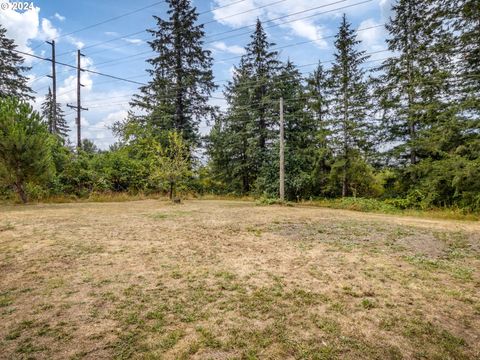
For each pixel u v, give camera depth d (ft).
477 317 9.55
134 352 7.44
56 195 50.44
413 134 49.06
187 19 68.59
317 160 57.93
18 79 84.58
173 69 68.85
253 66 69.67
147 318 9.18
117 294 10.89
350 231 22.90
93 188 55.62
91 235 20.16
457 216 33.58
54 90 66.28
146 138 68.64
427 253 16.90
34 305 9.94
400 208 43.86
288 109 67.05
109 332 8.35
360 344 7.93
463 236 21.29
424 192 43.80
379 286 11.95
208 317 9.29
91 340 7.95
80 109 65.05
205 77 70.33
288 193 57.82
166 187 55.52
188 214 32.07
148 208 38.40
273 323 8.98
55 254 15.58
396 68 50.01
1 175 39.22
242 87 69.00
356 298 10.83
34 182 42.42
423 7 45.83
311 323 9.01
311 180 57.06
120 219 27.53
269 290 11.43
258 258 15.62
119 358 7.19
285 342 7.98
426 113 46.19
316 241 19.61
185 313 9.53
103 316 9.26
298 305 10.19
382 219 29.84
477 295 11.21
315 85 62.69
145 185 59.72
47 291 11.07
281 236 21.06
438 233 22.26
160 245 17.92
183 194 65.00
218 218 29.09
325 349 7.68
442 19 42.86
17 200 44.68
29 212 31.76
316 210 38.83
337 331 8.57
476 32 40.40
